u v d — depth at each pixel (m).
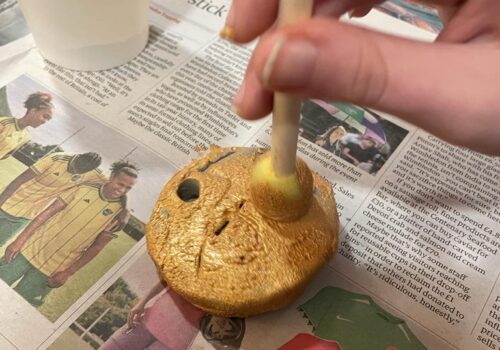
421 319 0.18
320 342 0.18
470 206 0.21
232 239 0.17
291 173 0.16
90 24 0.23
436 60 0.12
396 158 0.22
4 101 0.24
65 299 0.19
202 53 0.27
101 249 0.20
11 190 0.21
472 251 0.20
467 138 0.13
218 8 0.29
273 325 0.18
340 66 0.11
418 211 0.21
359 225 0.20
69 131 0.23
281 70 0.10
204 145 0.23
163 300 0.18
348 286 0.19
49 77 0.26
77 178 0.22
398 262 0.19
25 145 0.23
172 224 0.17
